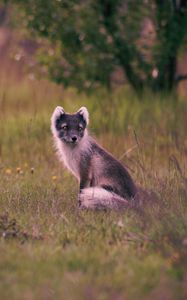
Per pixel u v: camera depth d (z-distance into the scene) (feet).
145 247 29.68
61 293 24.70
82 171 40.55
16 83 84.23
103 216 34.86
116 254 28.63
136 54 66.08
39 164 50.21
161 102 63.77
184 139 54.39
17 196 38.81
